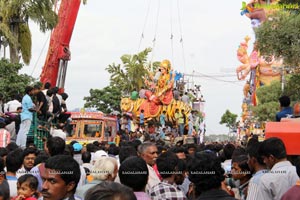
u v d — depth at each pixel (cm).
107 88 6844
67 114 2259
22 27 3244
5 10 3047
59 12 3347
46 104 1934
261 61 8225
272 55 2186
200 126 6912
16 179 875
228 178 1030
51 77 3353
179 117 5044
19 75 2803
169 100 5044
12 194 847
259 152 785
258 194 740
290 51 2084
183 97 5459
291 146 961
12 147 1238
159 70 5106
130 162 701
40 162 988
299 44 2056
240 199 887
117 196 370
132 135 3525
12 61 3075
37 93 1902
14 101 2144
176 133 5109
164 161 832
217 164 634
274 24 2122
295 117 1227
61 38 3353
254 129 6944
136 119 5009
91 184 781
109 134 2984
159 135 4362
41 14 3097
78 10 3366
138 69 6625
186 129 5216
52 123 2109
